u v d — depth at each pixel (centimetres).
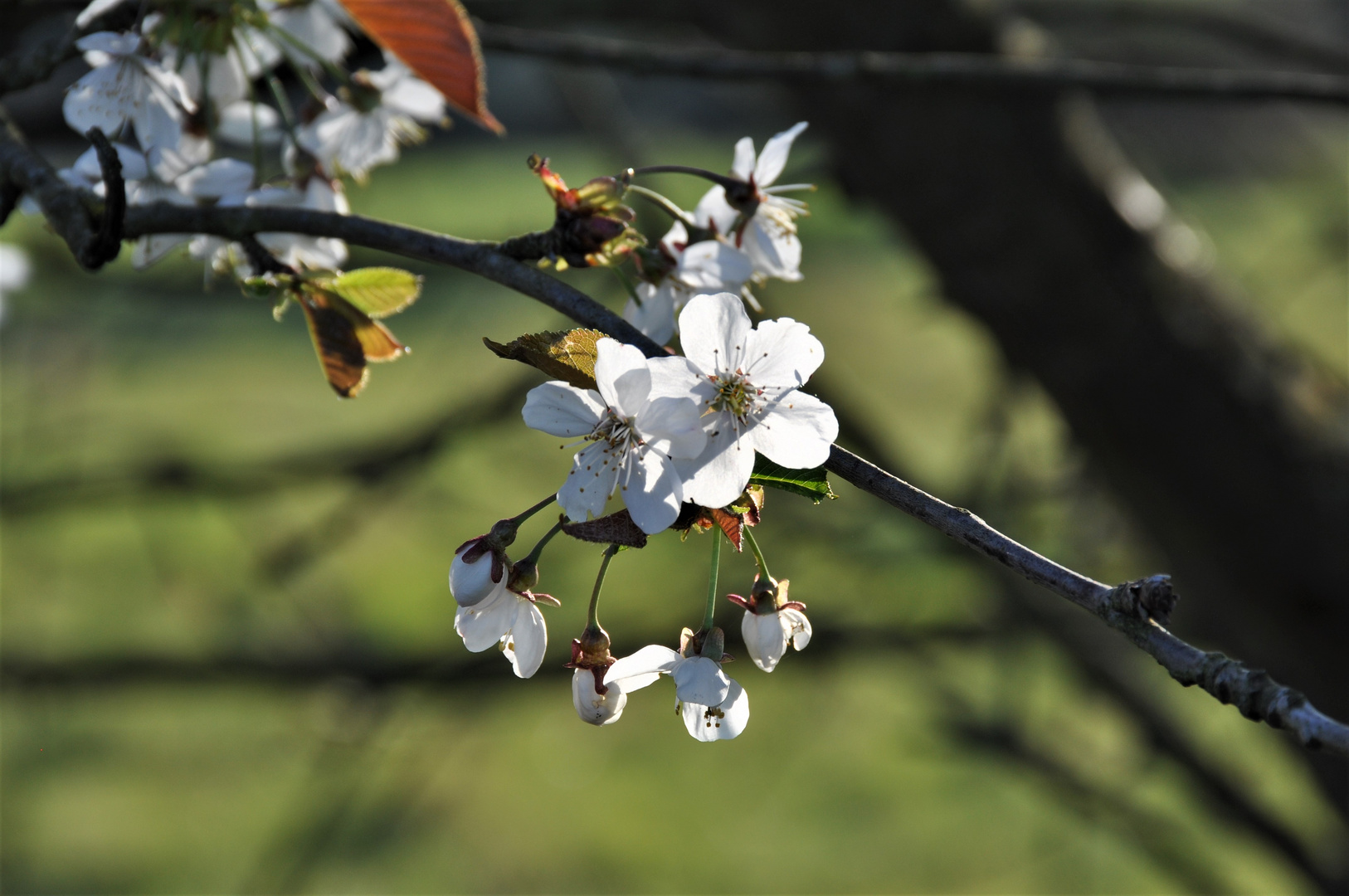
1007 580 141
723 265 73
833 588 157
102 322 147
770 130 180
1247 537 111
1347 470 108
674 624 139
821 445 68
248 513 159
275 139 77
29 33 83
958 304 121
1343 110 82
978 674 191
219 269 74
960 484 148
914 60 81
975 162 113
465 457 173
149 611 182
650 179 151
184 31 74
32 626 158
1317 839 167
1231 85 82
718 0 117
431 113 77
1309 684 115
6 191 72
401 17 71
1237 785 137
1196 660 65
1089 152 117
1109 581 145
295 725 174
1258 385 111
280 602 159
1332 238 162
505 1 110
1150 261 114
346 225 70
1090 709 192
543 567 155
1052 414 123
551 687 148
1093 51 149
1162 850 145
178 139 74
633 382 67
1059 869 225
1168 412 112
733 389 68
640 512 67
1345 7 173
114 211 70
